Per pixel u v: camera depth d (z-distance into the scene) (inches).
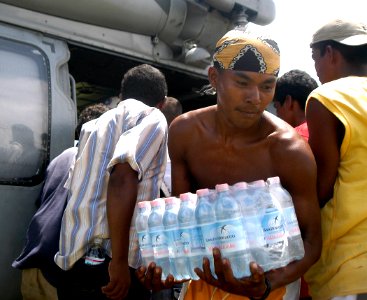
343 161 79.4
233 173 78.8
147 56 162.2
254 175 77.6
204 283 79.4
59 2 136.8
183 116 83.7
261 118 78.2
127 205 87.4
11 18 130.0
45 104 129.6
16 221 120.0
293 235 70.7
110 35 152.2
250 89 71.9
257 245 66.8
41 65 131.9
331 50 87.3
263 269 67.0
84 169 96.7
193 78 180.9
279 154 75.9
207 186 81.0
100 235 93.2
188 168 83.4
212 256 67.2
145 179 93.9
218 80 75.0
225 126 78.0
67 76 139.3
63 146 131.0
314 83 118.4
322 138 79.5
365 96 79.0
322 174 80.2
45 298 101.0
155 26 161.8
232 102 72.7
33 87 128.5
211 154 80.1
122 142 90.3
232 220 66.3
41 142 126.8
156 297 120.7
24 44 130.6
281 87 118.5
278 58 73.2
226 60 72.8
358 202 77.4
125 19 152.6
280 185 72.3
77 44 144.3
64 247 94.5
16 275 119.8
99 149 96.6
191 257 69.3
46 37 137.2
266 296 68.6
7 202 118.8
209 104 199.0
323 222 81.0
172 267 72.1
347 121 77.4
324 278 80.0
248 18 180.4
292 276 71.0
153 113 97.3
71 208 95.0
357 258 76.6
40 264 98.8
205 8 169.5
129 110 98.7
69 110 134.2
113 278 86.8
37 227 101.6
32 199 123.3
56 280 97.0
